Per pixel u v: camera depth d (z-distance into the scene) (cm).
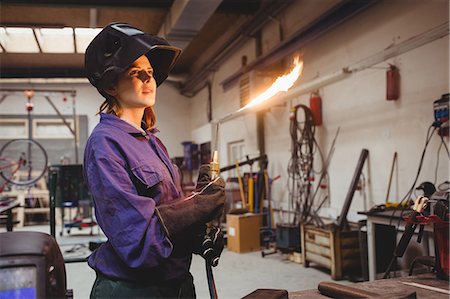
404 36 378
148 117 129
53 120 1004
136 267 94
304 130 500
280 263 470
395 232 373
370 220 341
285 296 125
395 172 390
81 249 578
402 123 382
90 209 795
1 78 870
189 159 964
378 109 412
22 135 988
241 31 679
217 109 880
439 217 166
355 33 444
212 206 103
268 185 589
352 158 452
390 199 397
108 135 103
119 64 104
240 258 501
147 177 103
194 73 977
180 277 109
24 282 88
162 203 106
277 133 624
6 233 104
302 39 493
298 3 548
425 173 356
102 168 97
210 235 114
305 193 522
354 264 396
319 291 143
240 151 778
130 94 112
